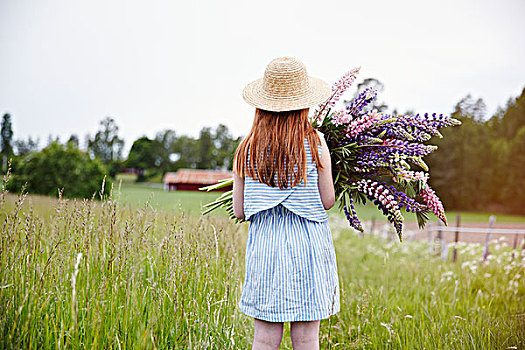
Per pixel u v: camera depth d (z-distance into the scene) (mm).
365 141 2373
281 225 2078
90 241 2570
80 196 12242
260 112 2135
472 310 3543
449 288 4258
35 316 2066
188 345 2277
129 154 54094
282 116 2084
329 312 2088
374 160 2350
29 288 2168
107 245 2553
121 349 2125
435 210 2287
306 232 2068
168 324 2381
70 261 2463
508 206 35094
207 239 2984
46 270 2307
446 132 35125
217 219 3600
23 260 2314
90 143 53188
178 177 35344
